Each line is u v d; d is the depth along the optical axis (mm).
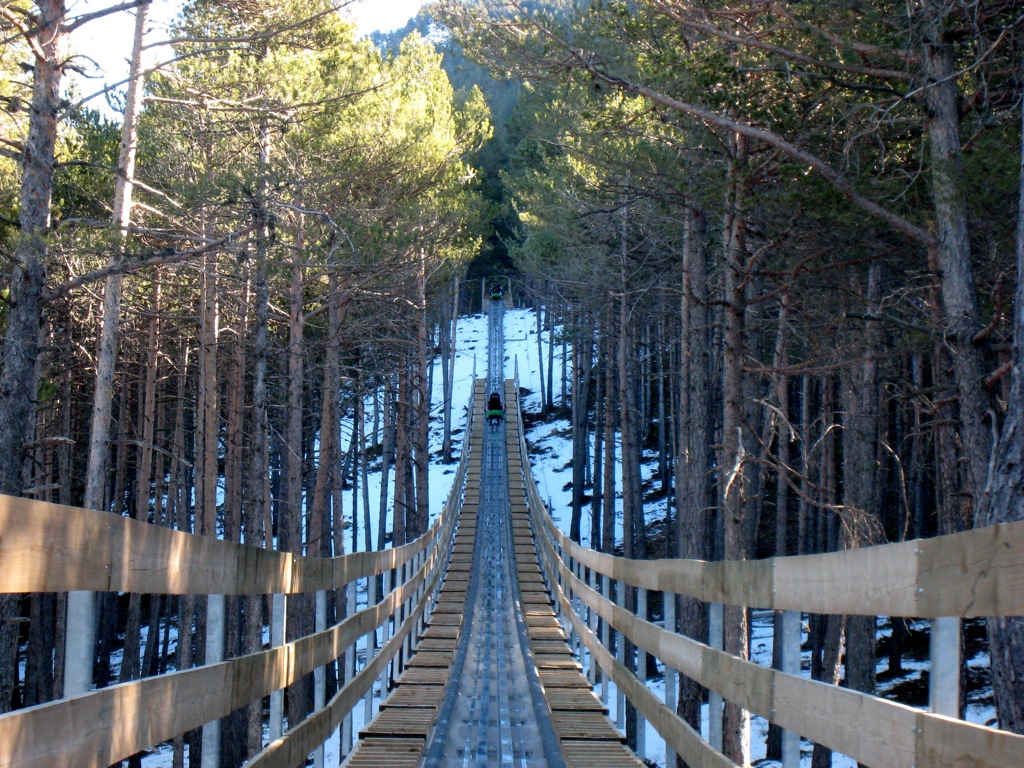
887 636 23703
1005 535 2203
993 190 9633
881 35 9352
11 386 9750
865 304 12602
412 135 19703
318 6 13242
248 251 12453
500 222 56219
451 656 13352
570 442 50000
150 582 3057
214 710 3828
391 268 19422
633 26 11516
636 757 7766
